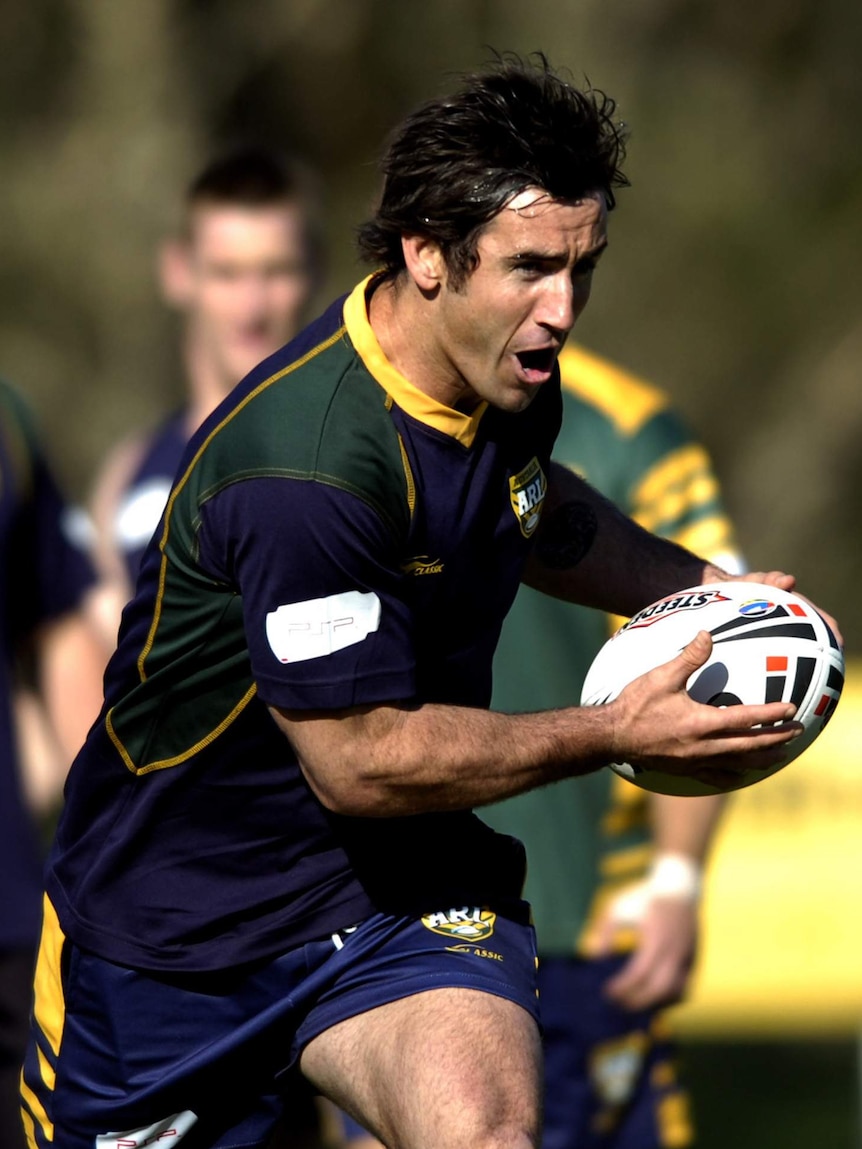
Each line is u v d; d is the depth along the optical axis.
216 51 73.62
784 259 76.19
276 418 12.07
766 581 13.85
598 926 18.95
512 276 11.79
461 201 11.71
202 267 21.61
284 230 21.48
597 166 11.88
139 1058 13.50
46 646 20.16
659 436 18.98
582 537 14.48
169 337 72.94
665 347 76.06
